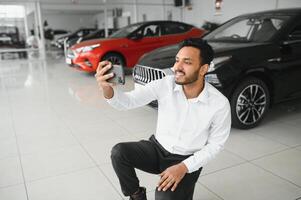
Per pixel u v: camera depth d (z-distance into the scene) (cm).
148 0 1254
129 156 139
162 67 282
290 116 341
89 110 375
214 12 938
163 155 143
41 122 330
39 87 519
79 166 226
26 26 1573
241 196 186
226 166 223
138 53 608
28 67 795
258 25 334
